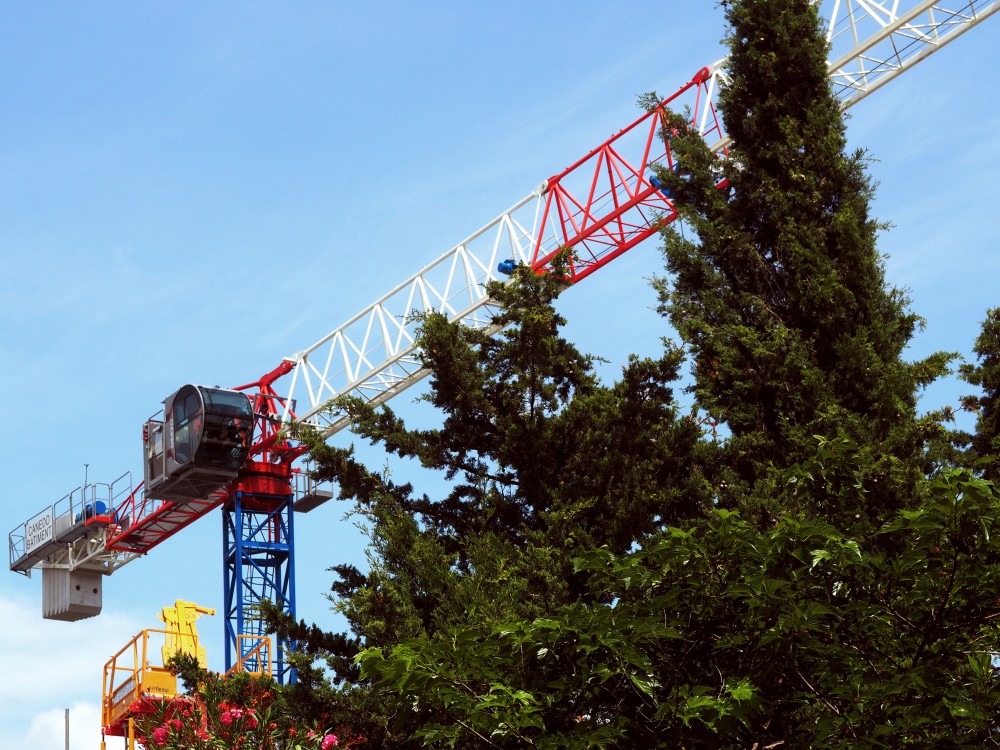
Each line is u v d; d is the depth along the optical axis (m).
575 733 14.09
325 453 25.00
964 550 13.69
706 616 14.91
